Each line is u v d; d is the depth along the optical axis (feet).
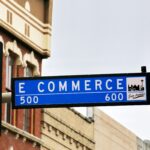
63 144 118.93
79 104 38.68
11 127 96.43
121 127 152.97
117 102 38.29
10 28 98.43
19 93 38.96
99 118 139.23
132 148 159.94
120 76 38.45
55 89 38.93
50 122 112.88
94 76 38.73
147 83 38.14
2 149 94.12
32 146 104.42
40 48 109.29
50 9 111.65
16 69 101.65
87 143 131.13
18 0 102.17
